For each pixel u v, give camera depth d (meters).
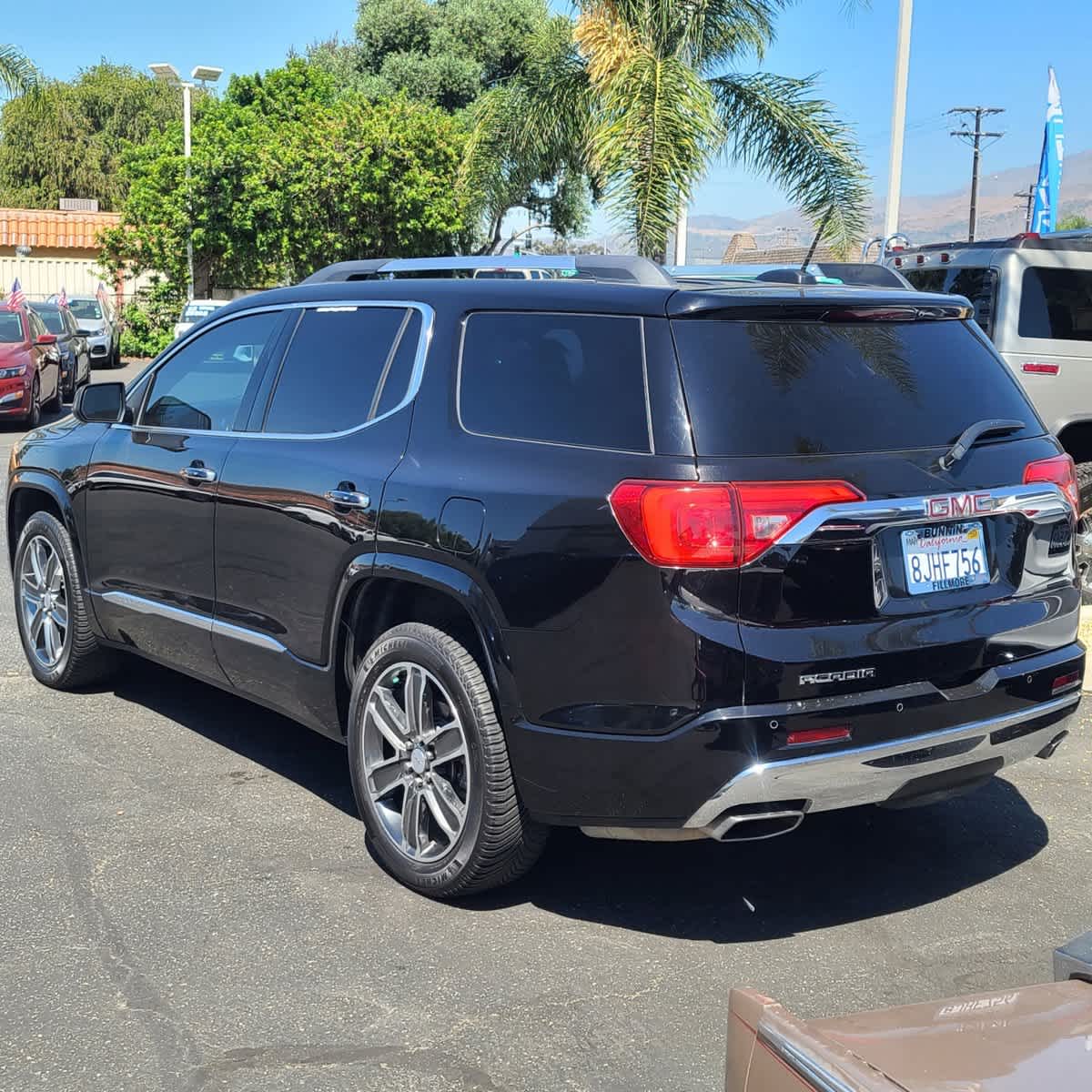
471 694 3.67
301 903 3.85
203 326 5.23
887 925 3.78
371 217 29.86
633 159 12.77
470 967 3.48
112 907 3.80
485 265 4.43
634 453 3.42
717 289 3.63
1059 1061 1.65
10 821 4.43
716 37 13.80
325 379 4.47
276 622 4.46
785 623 3.33
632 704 3.36
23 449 6.10
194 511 4.83
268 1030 3.15
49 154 52.69
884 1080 1.63
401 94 30.70
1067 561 3.98
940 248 8.52
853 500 3.39
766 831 3.45
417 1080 2.94
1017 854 4.32
